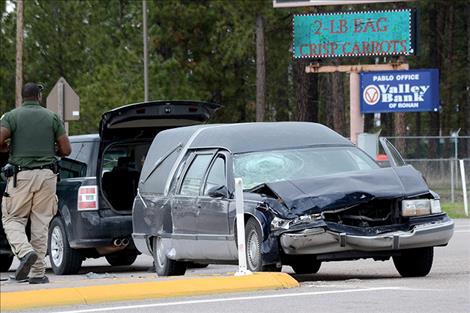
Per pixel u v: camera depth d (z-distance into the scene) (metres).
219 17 145.62
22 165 35.03
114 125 45.19
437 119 171.62
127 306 28.70
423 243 34.28
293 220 33.44
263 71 138.00
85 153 45.91
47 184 35.16
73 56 143.00
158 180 40.88
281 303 28.42
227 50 140.25
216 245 36.59
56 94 61.16
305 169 36.62
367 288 31.39
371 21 97.62
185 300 29.64
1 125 34.94
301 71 134.25
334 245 33.47
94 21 140.25
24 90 35.38
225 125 39.50
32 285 34.09
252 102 158.75
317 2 98.81
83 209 45.19
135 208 42.19
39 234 35.22
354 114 98.56
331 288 31.61
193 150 39.34
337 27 98.38
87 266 51.72
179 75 139.25
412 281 33.66
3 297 29.08
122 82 133.50
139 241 41.97
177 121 46.72
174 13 144.38
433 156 105.88
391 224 34.28
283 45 154.00
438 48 171.38
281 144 37.62
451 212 78.38
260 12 136.00
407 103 97.69
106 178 45.75
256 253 34.44
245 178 36.34
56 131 35.50
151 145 42.47
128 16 139.12
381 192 34.06
